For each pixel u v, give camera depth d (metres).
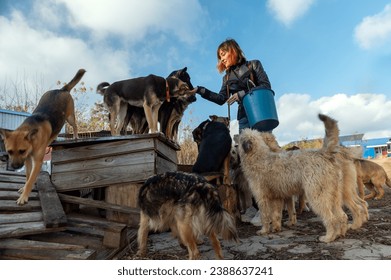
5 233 3.19
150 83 6.25
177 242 3.74
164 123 6.80
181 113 6.97
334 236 3.29
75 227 4.01
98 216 4.87
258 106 4.39
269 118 4.36
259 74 4.72
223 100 5.05
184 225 2.96
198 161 4.49
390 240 3.18
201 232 2.92
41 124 4.48
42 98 5.23
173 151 5.31
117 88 6.66
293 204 4.32
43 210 3.74
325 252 2.94
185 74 7.21
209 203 2.93
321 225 4.16
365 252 2.84
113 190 4.52
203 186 3.02
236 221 4.48
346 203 3.80
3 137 4.18
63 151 4.77
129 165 4.43
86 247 3.65
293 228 4.09
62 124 5.12
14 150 4.02
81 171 4.65
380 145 24.28
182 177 3.17
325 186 3.36
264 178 3.88
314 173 3.41
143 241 3.36
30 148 4.17
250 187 4.07
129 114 7.09
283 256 2.95
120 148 4.50
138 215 4.27
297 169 3.58
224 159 4.71
